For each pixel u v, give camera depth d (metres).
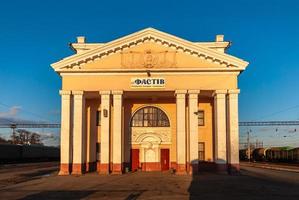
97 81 39.81
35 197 21.41
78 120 39.50
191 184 28.59
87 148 43.34
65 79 39.81
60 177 35.69
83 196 21.83
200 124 43.41
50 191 24.48
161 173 39.91
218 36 42.75
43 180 32.69
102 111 39.53
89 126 43.62
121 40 39.56
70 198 20.95
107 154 39.34
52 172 43.72
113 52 39.88
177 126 39.31
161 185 27.92
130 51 39.78
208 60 39.53
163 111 44.31
